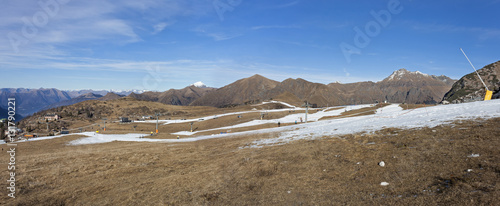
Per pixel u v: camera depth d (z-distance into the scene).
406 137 18.39
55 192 15.19
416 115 33.38
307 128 39.62
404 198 8.82
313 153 18.00
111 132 91.81
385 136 20.41
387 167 12.48
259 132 46.06
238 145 29.70
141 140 59.53
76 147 47.53
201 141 42.03
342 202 9.36
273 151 21.27
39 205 12.98
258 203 10.38
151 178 17.23
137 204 12.07
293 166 15.37
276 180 13.17
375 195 9.52
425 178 10.32
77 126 178.75
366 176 11.76
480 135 14.78
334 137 23.84
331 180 11.96
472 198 7.84
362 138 21.05
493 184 8.48
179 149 32.12
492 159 10.70
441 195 8.49
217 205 10.77
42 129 164.38
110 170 20.97
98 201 13.13
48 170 22.23
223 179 14.77
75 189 15.75
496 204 7.19
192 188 13.70
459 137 15.45
